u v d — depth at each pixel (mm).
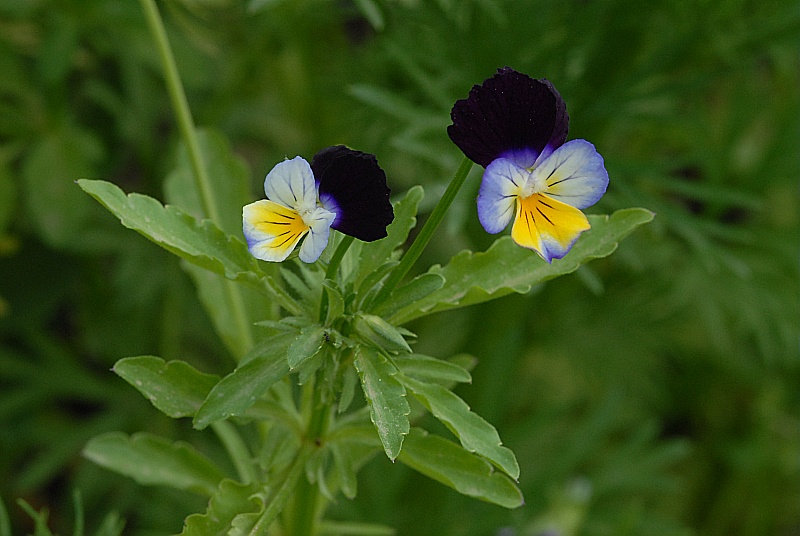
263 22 682
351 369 417
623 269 746
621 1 563
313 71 739
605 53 600
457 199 529
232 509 427
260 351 415
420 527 654
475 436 411
